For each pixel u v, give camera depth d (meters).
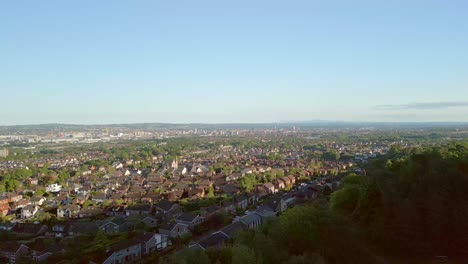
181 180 184.38
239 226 87.62
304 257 51.88
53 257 79.50
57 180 193.88
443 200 65.50
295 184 171.50
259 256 52.88
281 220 62.12
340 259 56.31
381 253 61.03
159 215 111.81
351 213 77.50
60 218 118.75
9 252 82.00
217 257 59.59
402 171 75.44
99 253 78.12
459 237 61.31
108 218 112.44
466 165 74.94
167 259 62.28
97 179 198.62
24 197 154.88
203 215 105.75
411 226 63.44
